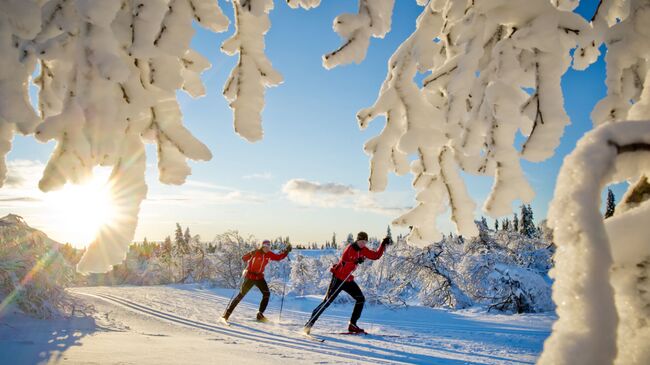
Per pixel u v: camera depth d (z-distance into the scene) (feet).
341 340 17.44
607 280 0.99
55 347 10.96
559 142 2.99
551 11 3.04
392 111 3.97
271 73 3.60
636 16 2.95
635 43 2.96
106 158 3.15
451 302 37.52
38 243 18.63
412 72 3.89
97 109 2.96
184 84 3.64
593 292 0.97
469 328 22.77
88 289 40.47
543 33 3.02
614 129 1.22
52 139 2.95
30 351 10.27
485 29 3.36
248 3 3.25
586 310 0.97
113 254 3.05
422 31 3.88
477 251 40.47
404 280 39.86
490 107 3.24
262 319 22.84
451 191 4.18
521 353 15.75
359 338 18.25
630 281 1.25
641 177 1.43
